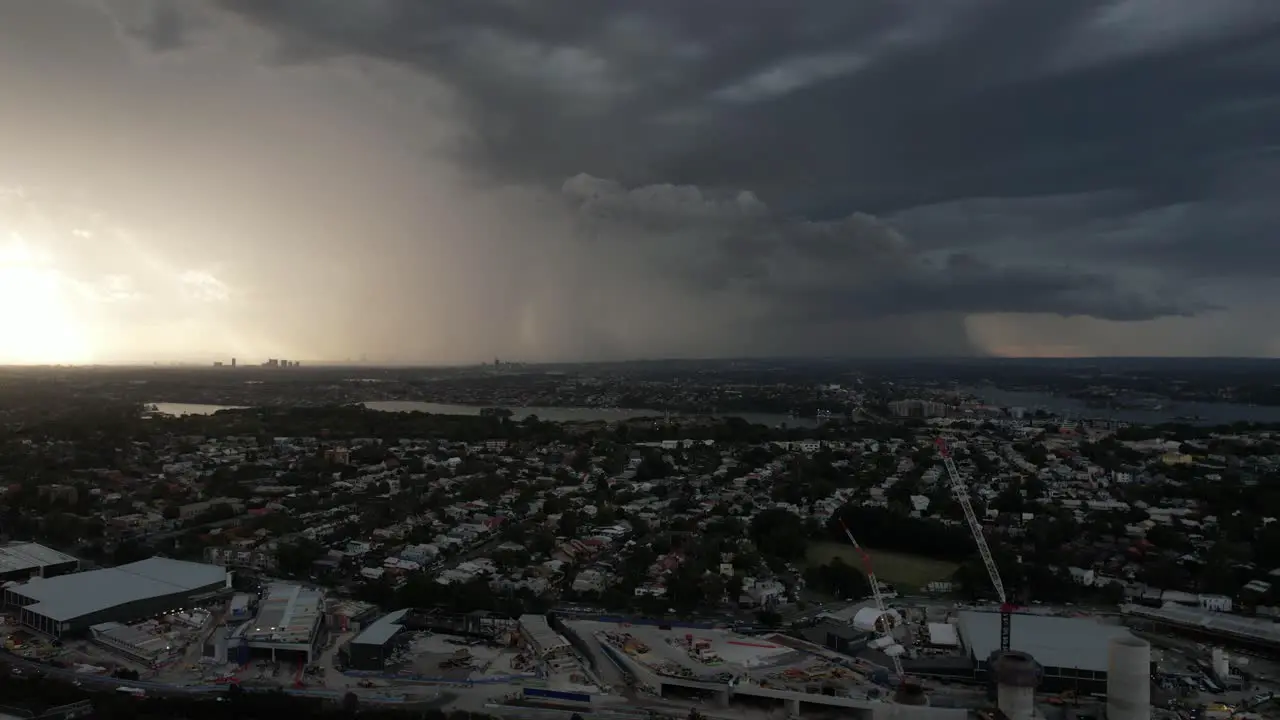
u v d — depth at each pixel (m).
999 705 194.75
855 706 193.00
